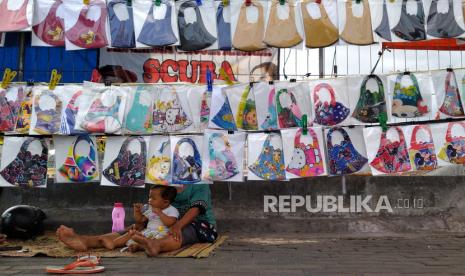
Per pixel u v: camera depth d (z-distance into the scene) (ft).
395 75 13.32
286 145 13.39
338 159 13.42
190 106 13.62
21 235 16.12
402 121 13.99
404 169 13.14
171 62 21.71
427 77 13.20
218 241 15.79
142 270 11.26
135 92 13.62
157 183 13.46
